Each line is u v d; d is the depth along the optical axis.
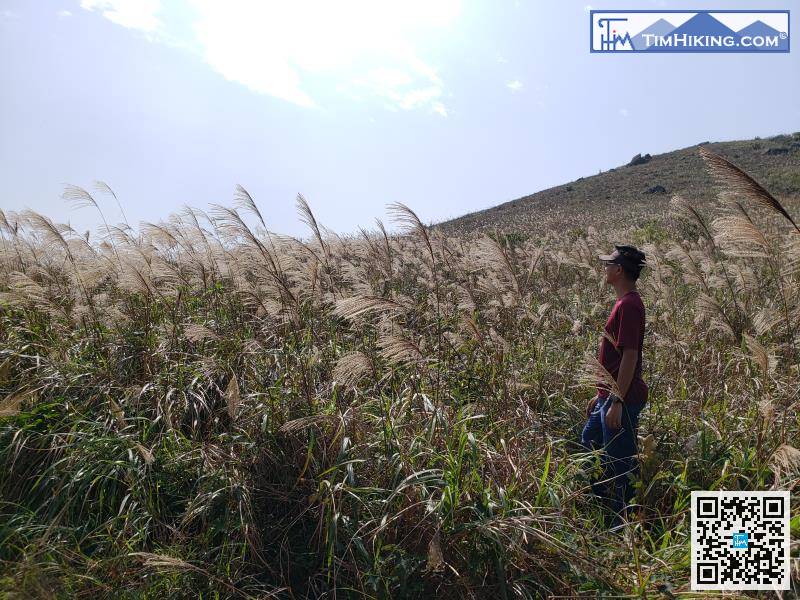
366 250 7.38
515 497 3.63
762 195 4.11
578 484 4.12
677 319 7.37
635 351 4.07
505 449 3.90
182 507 3.93
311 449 3.81
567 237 17.61
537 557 3.27
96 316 5.61
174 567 3.15
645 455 3.82
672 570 3.24
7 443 4.25
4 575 2.98
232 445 4.21
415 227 5.41
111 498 3.87
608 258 4.31
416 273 8.82
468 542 3.32
